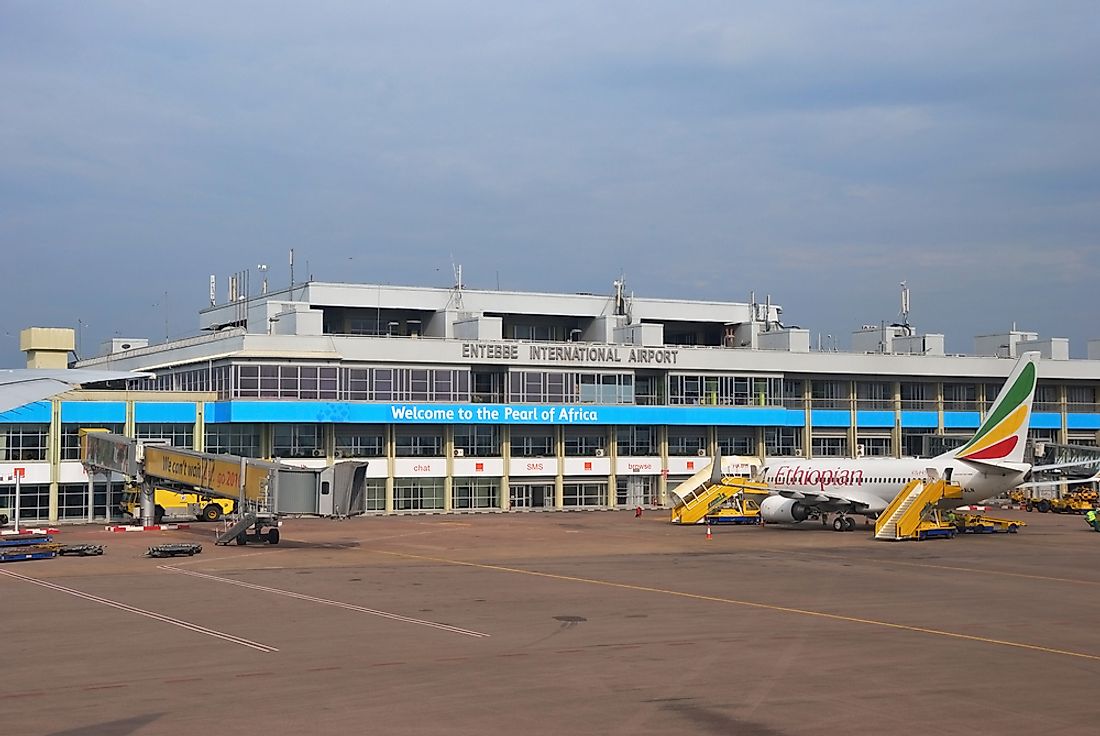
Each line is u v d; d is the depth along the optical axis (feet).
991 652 102.89
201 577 163.63
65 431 302.86
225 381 333.21
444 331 380.78
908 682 89.56
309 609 129.80
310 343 337.52
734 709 80.23
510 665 95.76
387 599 138.82
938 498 241.14
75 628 115.96
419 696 84.07
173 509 298.56
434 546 220.84
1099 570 175.94
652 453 391.45
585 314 410.11
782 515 276.00
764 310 442.91
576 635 111.34
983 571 173.88
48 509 299.17
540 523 298.97
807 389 411.95
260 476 222.69
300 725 75.41
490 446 367.04
